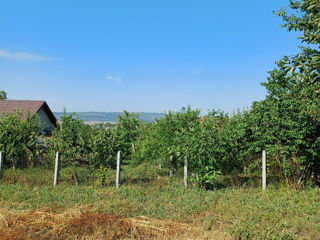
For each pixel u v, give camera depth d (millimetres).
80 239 6027
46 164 15242
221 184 11922
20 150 15062
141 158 16266
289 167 10656
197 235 6336
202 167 11078
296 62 6035
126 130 18141
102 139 12258
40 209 7836
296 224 6805
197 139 11125
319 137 10461
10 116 15820
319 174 11500
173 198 9508
